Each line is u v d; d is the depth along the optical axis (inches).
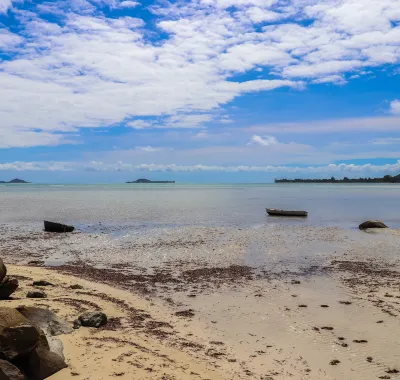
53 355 391.5
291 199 4212.6
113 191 6929.1
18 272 842.8
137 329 549.3
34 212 2427.4
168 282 828.6
